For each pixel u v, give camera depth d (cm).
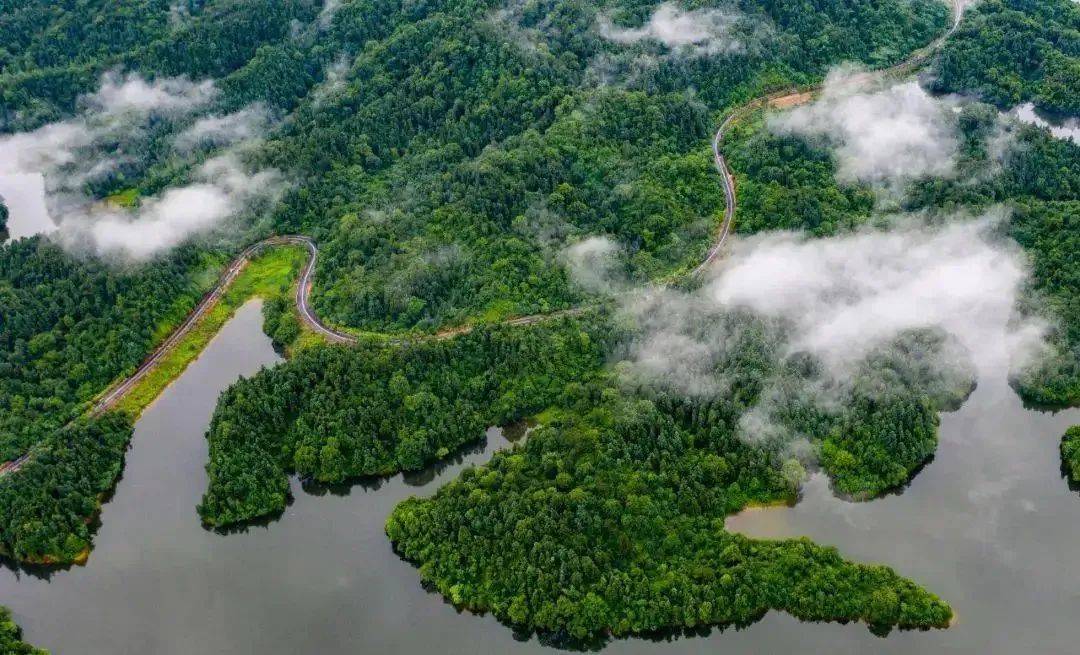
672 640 19200
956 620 18800
